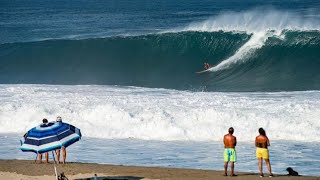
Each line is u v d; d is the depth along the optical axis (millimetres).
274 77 147625
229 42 166125
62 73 160875
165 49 170750
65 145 56781
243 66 157000
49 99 105938
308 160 74750
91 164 71438
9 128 95688
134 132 91500
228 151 64625
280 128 89438
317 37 158375
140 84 142625
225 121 92062
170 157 77688
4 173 66562
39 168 69000
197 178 63562
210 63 162125
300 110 95188
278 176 64438
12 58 174375
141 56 170625
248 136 88000
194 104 100875
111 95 110188
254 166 72188
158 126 91688
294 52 157500
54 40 182750
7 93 111625
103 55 172375
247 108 97312
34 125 95688
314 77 145750
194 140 88250
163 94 112125
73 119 95812
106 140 89000
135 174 65688
